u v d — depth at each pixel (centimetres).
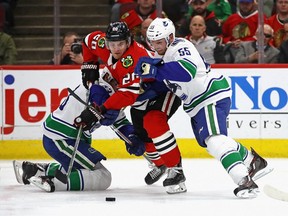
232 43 2614
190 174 2184
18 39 2758
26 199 1767
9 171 2267
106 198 1744
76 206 1678
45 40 2761
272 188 1777
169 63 1702
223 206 1669
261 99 2569
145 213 1592
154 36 1731
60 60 2623
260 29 2577
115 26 1722
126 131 1911
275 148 2572
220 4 2625
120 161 2489
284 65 2562
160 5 2608
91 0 2777
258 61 2594
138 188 1939
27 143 2597
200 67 1764
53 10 2700
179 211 1612
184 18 2639
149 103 1812
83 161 1870
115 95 1752
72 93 1814
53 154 1867
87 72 1858
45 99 2589
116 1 2758
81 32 2775
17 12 2777
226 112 1789
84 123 1767
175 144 1817
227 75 2569
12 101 2589
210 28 2625
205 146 1794
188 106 1789
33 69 2586
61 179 1856
